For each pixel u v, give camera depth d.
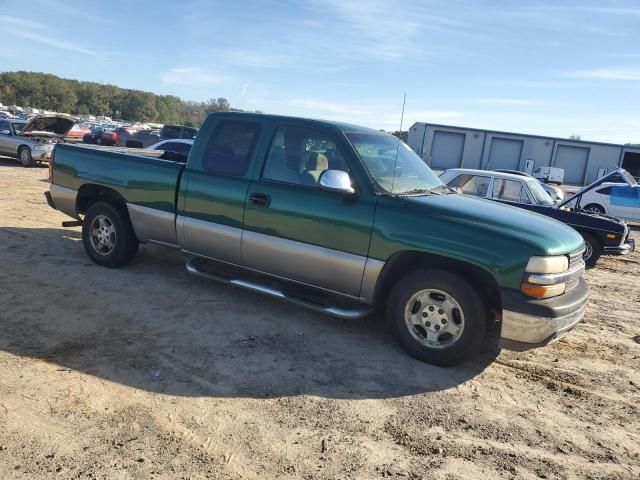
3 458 2.75
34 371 3.67
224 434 3.14
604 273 9.44
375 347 4.62
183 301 5.35
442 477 2.91
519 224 4.20
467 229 4.10
